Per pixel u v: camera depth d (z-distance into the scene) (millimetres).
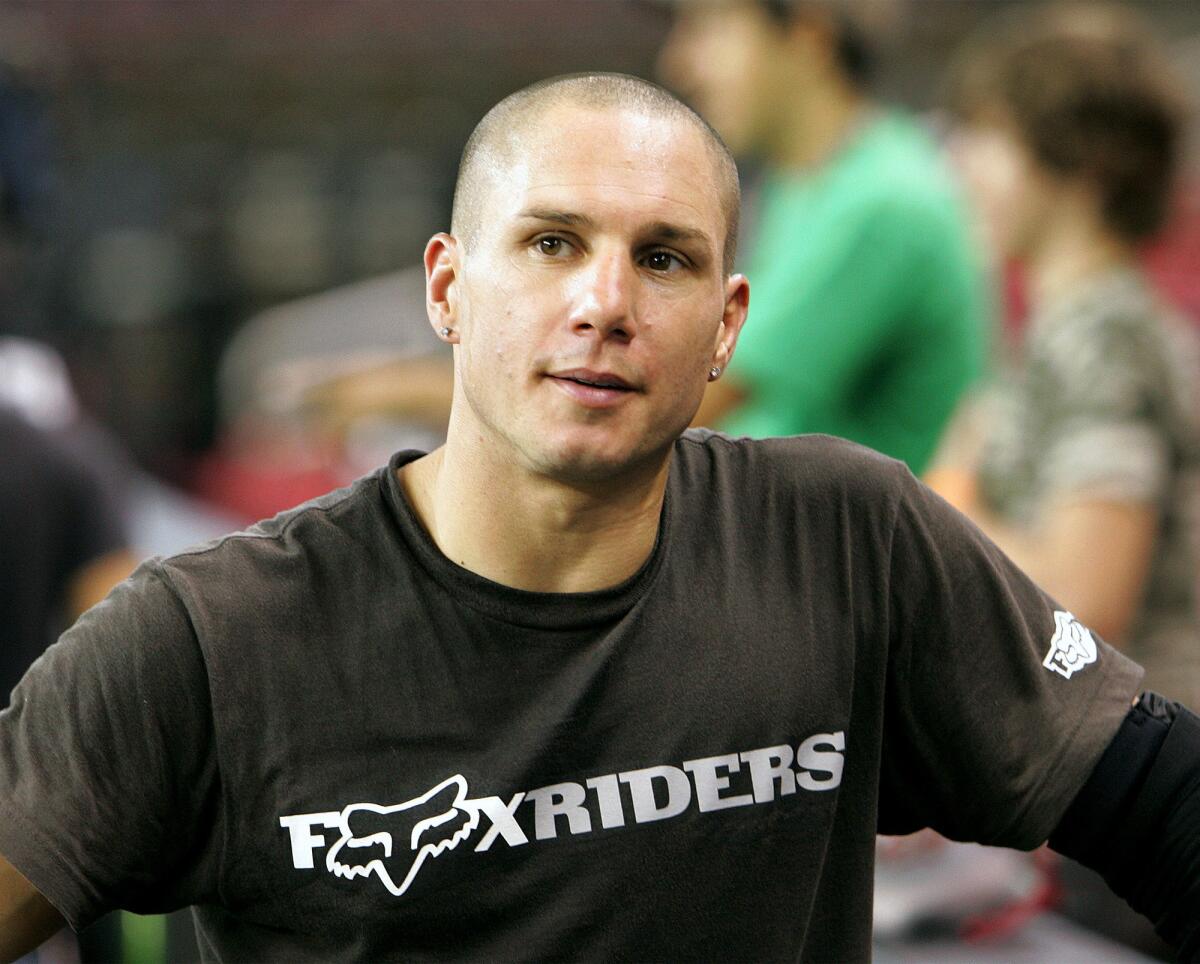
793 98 6574
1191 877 3627
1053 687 3678
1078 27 6516
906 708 3646
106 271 14047
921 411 6578
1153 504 6094
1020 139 6422
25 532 6160
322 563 3336
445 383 7254
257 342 12516
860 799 3582
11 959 3279
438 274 3398
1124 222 6375
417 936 3311
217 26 16422
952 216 6574
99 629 3264
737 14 6527
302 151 16062
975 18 16219
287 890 3289
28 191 7523
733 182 3350
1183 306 11492
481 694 3297
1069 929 5895
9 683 6156
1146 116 6340
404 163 15789
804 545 3549
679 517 3488
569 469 3137
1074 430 6168
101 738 3213
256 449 11688
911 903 5699
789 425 6500
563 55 16672
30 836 3191
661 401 3166
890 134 6613
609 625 3338
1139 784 3643
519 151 3197
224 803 3270
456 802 3270
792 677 3438
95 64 15852
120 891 3299
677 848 3357
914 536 3613
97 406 13445
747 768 3398
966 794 3713
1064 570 6066
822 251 6434
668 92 3342
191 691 3236
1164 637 6219
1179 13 15938
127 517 6430
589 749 3314
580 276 3121
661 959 3389
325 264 14977
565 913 3320
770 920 3463
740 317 3486
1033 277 6656
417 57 16797
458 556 3307
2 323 7328
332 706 3270
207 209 15102
